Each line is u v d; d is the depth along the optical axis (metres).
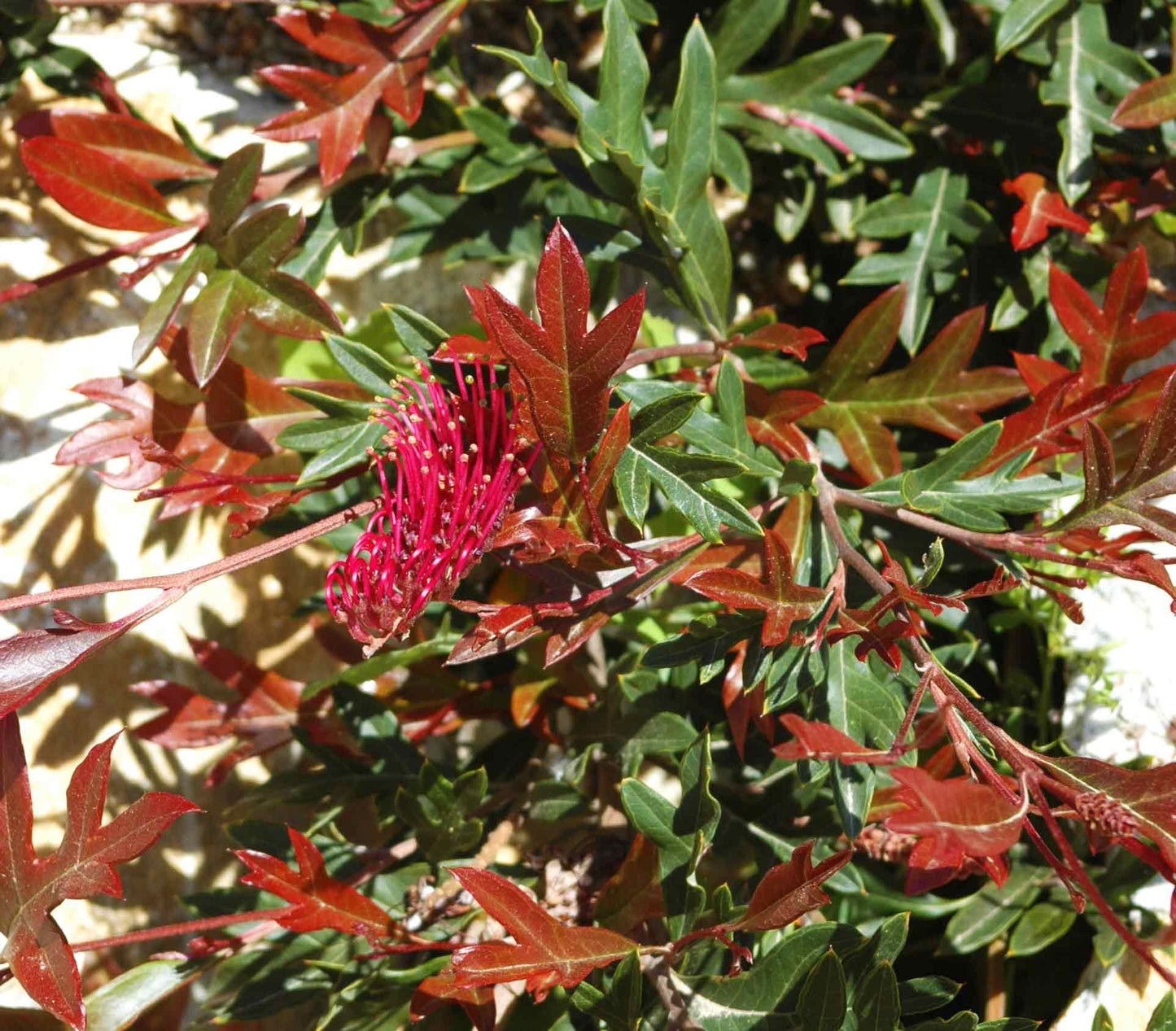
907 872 0.55
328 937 0.53
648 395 0.50
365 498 0.56
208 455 0.51
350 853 0.54
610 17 0.50
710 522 0.47
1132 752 0.55
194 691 0.56
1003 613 0.56
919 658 0.46
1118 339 0.51
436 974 0.50
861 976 0.48
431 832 0.52
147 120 0.57
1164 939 0.42
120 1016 0.50
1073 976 0.56
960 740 0.44
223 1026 0.56
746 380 0.52
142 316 0.56
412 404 0.47
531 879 0.53
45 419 0.55
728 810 0.54
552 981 0.46
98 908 0.55
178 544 0.57
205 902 0.53
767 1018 0.48
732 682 0.52
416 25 0.53
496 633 0.46
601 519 0.47
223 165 0.50
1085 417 0.50
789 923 0.46
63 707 0.55
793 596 0.47
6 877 0.45
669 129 0.51
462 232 0.56
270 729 0.55
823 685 0.48
